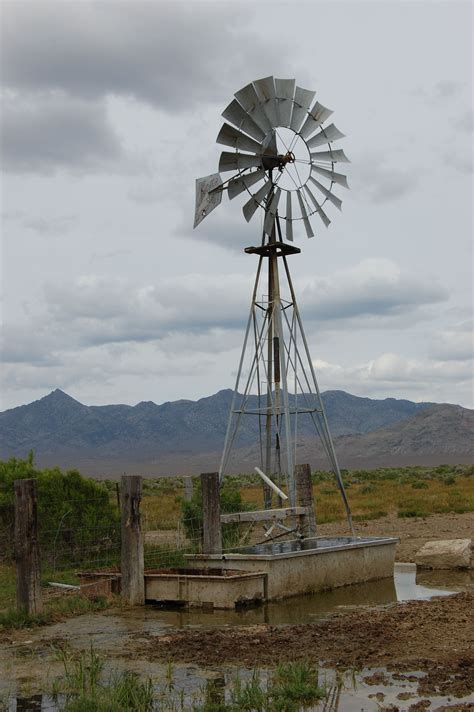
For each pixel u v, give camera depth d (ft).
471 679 31.27
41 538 60.70
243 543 66.08
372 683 31.27
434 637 38.09
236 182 63.00
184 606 48.39
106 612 46.93
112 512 65.26
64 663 33.96
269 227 63.67
